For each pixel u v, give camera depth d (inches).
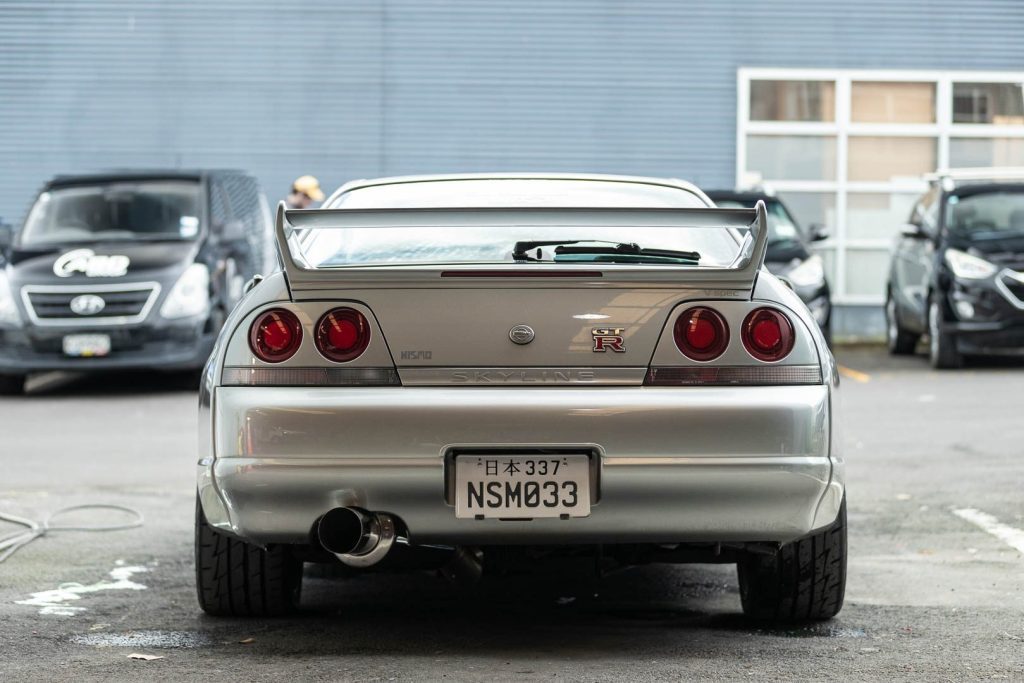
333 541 212.5
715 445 212.7
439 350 214.8
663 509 212.7
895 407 592.7
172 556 310.8
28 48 1008.9
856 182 1035.3
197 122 1012.5
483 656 222.8
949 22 1025.5
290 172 1013.8
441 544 215.8
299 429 212.5
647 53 1020.5
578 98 1018.7
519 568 244.4
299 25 1011.3
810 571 240.8
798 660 220.2
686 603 269.3
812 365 218.7
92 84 1010.1
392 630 243.3
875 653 225.1
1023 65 1027.9
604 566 237.6
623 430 211.6
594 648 229.0
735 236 260.5
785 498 214.2
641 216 217.3
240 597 248.4
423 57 1016.2
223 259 717.9
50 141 1010.1
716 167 1027.3
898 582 283.3
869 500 378.3
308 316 216.8
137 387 725.3
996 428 519.8
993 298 738.8
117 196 727.1
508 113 1018.1
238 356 218.7
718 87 1023.6
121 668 215.8
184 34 1010.7
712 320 217.0
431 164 1017.5
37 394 701.3
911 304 820.0
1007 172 821.2
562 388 214.4
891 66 1026.1
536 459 212.1
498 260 242.4
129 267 684.7
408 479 210.7
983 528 339.3
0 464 454.9
